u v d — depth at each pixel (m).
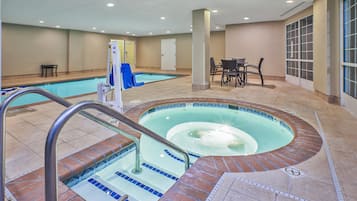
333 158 2.04
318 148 2.26
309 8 5.93
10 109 3.82
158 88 6.25
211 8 5.84
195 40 6.07
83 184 1.93
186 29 10.31
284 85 6.82
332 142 2.42
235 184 1.62
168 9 5.93
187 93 5.50
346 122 3.12
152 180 2.09
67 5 5.45
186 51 12.33
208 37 6.10
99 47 11.80
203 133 3.50
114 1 5.12
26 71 8.97
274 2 5.34
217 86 6.64
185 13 6.46
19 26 8.65
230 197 1.47
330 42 4.31
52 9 5.89
